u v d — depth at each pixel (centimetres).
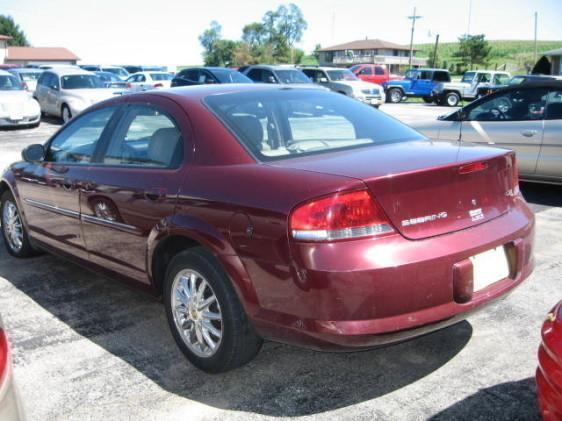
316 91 417
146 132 375
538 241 564
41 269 512
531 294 431
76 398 308
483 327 379
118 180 374
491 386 310
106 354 355
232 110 354
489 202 308
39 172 466
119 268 392
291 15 10281
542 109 747
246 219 288
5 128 1700
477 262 292
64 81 1859
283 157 318
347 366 336
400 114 2375
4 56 8156
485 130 789
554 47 10812
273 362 342
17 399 194
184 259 324
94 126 427
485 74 3142
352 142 347
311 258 263
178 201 326
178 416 291
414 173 273
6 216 544
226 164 316
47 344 369
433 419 283
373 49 8781
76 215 421
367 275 259
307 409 294
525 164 761
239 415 291
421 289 270
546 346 217
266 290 284
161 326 393
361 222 265
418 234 276
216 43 10694
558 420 207
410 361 339
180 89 391
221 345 312
